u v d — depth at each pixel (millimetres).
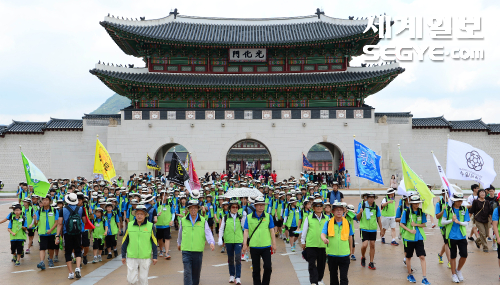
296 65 53031
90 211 17781
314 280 12664
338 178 50469
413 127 52688
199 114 50469
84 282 14367
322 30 54156
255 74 52844
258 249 12523
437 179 52188
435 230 25312
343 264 11977
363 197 16344
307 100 51500
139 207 11898
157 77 50688
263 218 12656
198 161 50156
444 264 16609
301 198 20938
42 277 15148
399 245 20797
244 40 52656
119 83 49000
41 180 17938
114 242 18672
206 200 22641
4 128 53094
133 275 11766
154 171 51906
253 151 89625
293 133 50344
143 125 50156
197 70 52906
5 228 27406
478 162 18266
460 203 13883
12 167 51312
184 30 54625
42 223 16422
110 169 28812
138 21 52625
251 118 50500
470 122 53812
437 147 52500
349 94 51188
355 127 50188
